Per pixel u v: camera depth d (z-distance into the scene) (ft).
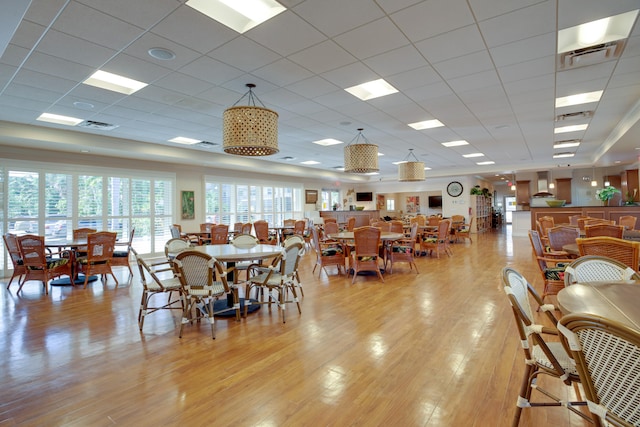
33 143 20.40
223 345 9.63
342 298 14.55
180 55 11.03
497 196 69.41
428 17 9.00
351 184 55.83
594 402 3.55
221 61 11.52
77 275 19.36
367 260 17.74
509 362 8.21
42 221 22.38
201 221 32.42
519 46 10.68
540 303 6.34
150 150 24.86
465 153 31.60
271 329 10.88
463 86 14.17
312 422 6.03
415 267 20.04
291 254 12.07
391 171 44.91
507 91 14.84
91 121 18.81
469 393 6.88
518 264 22.02
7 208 20.93
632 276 6.41
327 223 25.43
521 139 25.46
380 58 11.44
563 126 21.52
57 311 13.23
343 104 16.38
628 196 36.32
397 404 6.54
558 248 15.71
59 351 9.34
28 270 16.40
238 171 36.42
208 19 8.98
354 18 9.00
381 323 11.23
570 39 10.85
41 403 6.79
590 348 3.52
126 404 6.71
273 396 6.91
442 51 10.97
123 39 9.93
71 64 11.51
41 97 14.67
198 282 10.43
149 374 7.95
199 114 17.61
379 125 20.56
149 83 13.42
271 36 9.90
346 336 10.14
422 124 21.04
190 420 6.15
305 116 18.43
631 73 12.94
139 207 27.73
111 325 11.50
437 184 49.24
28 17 8.69
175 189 30.42
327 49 10.75
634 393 3.22
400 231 24.85
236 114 11.27
